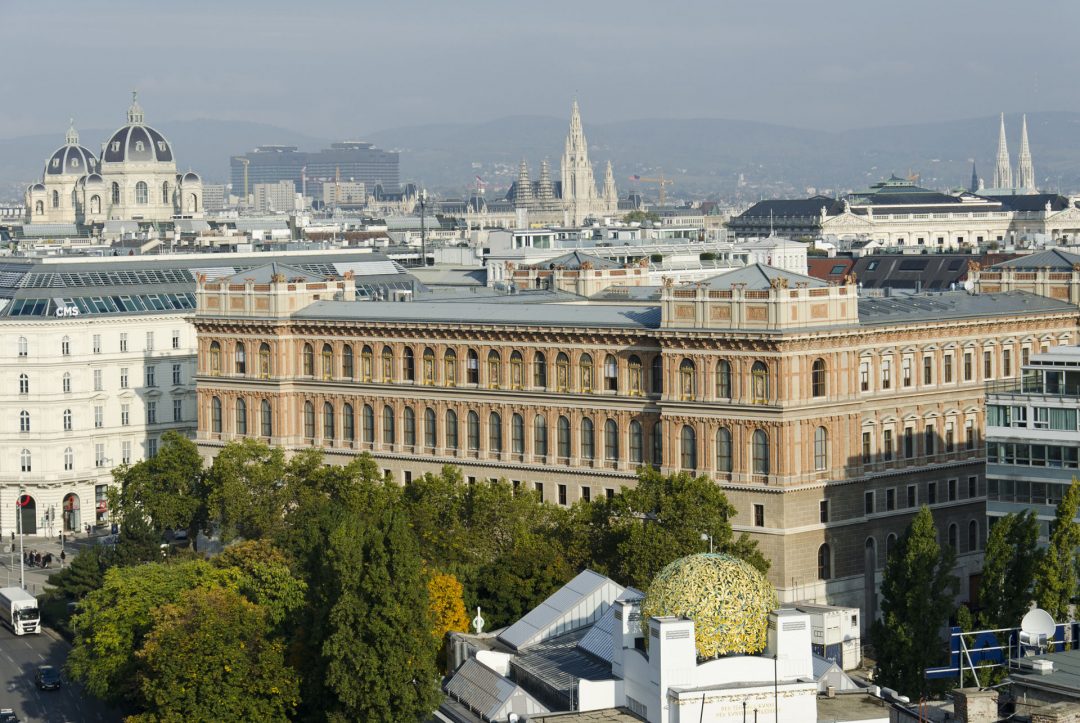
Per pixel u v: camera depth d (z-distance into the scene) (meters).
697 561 177.00
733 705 169.38
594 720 176.75
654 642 173.12
